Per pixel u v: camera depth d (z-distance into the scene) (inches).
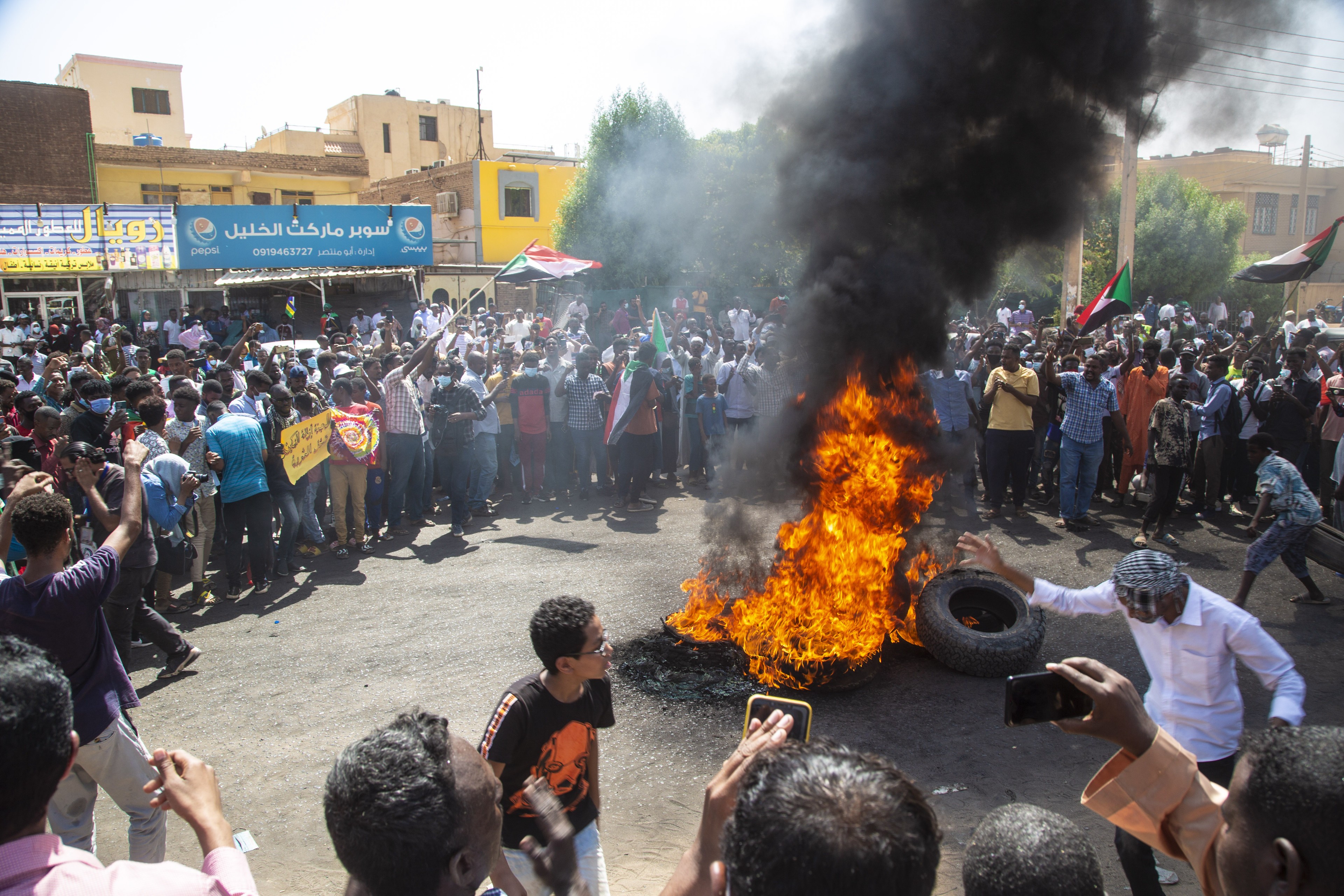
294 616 274.5
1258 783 53.6
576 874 67.6
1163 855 150.9
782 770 52.5
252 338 874.8
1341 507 320.8
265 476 294.5
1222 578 299.4
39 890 60.2
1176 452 329.7
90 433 277.7
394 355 374.9
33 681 65.2
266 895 146.0
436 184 1323.8
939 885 143.4
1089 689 77.0
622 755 188.9
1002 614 238.8
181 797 72.3
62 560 138.3
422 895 62.8
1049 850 66.6
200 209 901.8
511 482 441.7
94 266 861.8
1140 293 1188.5
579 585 299.1
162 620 228.1
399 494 368.2
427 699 215.8
